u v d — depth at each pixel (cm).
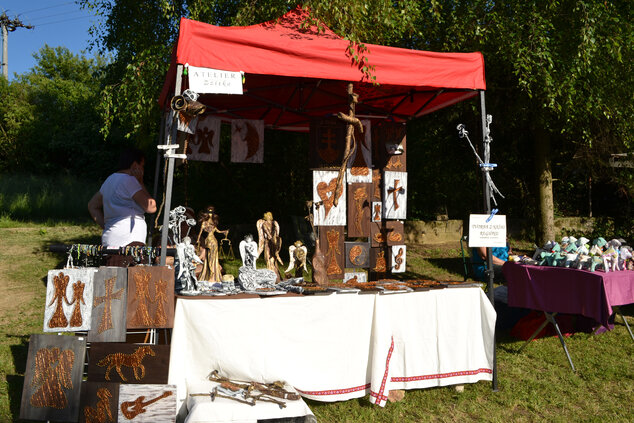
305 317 372
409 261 1030
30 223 1333
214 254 452
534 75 791
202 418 305
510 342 564
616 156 1028
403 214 609
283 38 383
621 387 442
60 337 326
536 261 522
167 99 537
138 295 331
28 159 2286
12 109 2397
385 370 386
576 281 471
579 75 806
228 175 1042
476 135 1135
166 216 350
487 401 407
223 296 358
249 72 369
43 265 903
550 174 1080
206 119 610
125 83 800
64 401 319
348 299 386
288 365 365
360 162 568
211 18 851
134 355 322
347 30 539
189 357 347
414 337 405
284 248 1027
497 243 434
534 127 990
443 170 1214
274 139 1059
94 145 2194
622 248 510
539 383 445
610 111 841
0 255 958
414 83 421
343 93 611
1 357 479
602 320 448
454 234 1239
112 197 404
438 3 795
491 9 842
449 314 418
